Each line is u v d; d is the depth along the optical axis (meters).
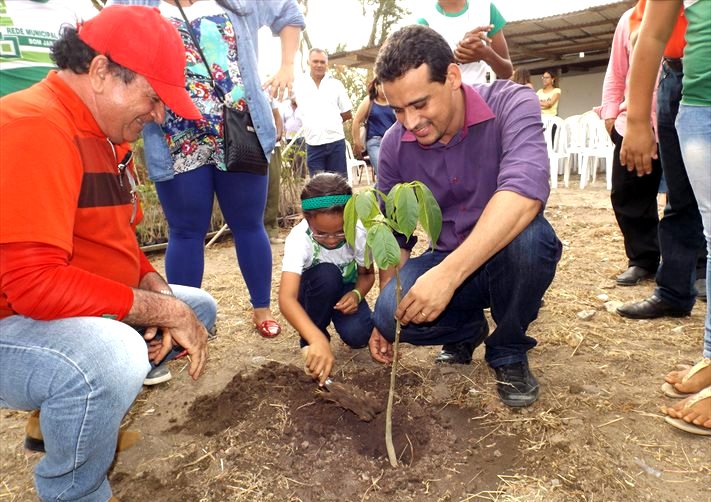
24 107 1.41
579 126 8.59
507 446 1.98
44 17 2.55
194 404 2.36
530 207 1.82
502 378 2.26
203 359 1.77
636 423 2.07
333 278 2.50
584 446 1.94
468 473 1.85
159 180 2.58
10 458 2.11
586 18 10.64
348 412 2.18
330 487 1.81
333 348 2.93
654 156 2.29
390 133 2.32
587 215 6.05
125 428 2.23
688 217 2.81
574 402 2.23
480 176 2.16
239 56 2.64
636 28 2.95
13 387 1.46
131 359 1.51
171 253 2.79
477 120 2.07
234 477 1.87
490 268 2.09
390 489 1.78
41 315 1.43
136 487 1.87
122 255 1.76
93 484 1.54
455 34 3.35
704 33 1.89
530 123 2.00
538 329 2.99
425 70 1.73
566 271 4.02
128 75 1.49
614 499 1.69
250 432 2.09
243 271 3.07
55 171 1.40
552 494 1.72
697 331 2.83
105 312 1.51
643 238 3.55
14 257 1.36
